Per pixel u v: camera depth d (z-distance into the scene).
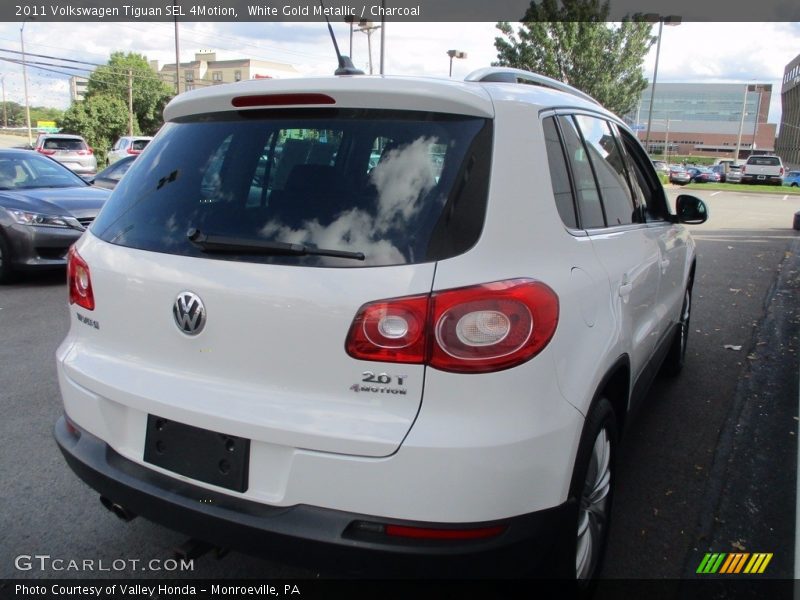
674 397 4.75
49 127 88.38
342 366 1.96
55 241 8.03
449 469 1.88
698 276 9.45
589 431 2.22
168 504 2.18
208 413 2.10
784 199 28.27
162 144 2.62
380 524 1.93
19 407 4.37
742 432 4.18
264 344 2.05
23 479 3.47
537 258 2.12
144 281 2.27
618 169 3.29
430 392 1.92
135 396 2.26
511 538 1.96
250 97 2.35
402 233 2.01
